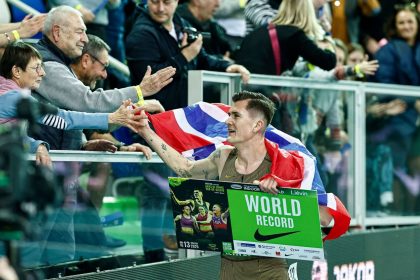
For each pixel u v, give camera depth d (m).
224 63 11.94
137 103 9.75
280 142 9.51
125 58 11.91
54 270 9.33
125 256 10.12
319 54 11.97
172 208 9.62
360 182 12.88
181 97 11.30
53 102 9.70
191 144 9.62
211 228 8.88
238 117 8.75
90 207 9.66
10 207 5.56
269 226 8.70
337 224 8.91
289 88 11.70
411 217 13.71
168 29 11.34
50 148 9.48
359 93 12.75
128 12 12.97
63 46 9.84
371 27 15.92
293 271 11.27
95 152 9.62
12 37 10.03
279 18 12.12
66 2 11.81
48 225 9.15
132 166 10.10
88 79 10.34
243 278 9.02
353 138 12.76
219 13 13.39
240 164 8.96
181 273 10.41
